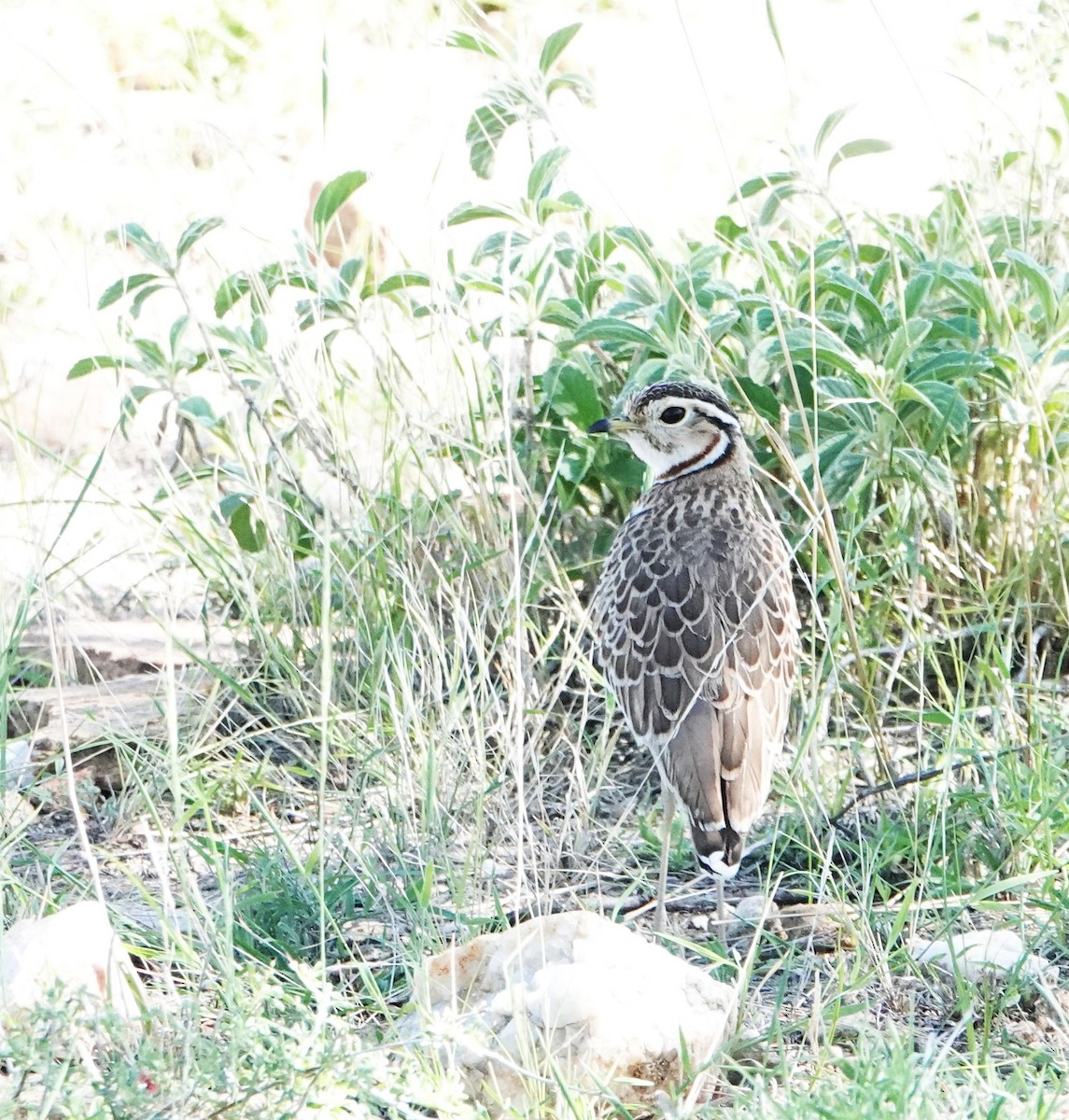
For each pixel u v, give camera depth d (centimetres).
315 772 1021
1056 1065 743
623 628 962
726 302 1230
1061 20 1279
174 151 1541
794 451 1134
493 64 1555
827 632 1012
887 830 954
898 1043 717
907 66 1209
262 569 1167
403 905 883
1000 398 1134
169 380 1173
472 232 1692
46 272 1636
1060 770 965
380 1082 664
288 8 2119
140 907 902
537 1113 691
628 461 1164
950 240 1230
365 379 1363
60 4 2056
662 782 916
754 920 907
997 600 1108
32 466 1266
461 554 1123
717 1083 743
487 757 1032
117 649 1199
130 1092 625
